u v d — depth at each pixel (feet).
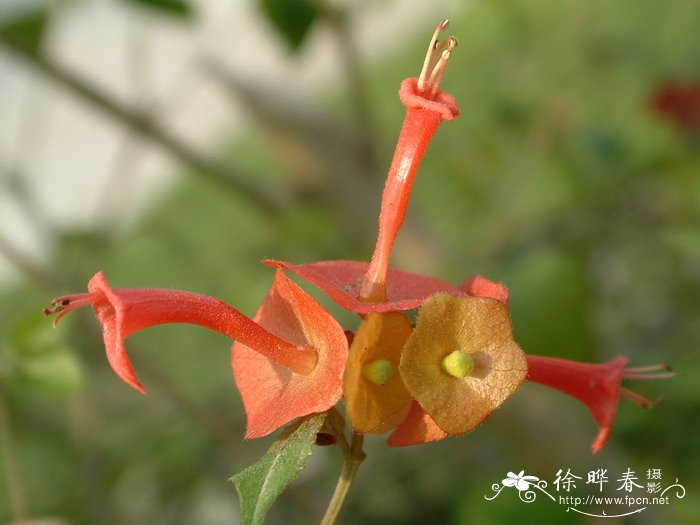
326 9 0.84
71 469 0.92
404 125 0.43
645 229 0.98
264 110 0.89
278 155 0.90
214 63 0.93
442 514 0.91
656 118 0.96
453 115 0.41
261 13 0.73
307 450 0.40
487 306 0.39
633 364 0.79
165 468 0.96
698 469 0.76
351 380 0.39
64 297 0.39
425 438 0.40
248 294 0.97
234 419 0.96
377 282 0.43
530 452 0.75
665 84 0.96
